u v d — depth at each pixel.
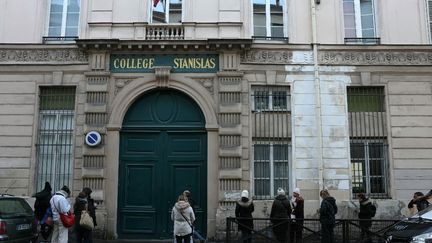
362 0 14.64
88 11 14.13
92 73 13.62
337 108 13.72
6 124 13.60
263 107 13.86
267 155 13.69
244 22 14.09
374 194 13.55
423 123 13.70
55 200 10.38
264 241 11.35
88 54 13.80
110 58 13.82
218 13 14.05
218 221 12.90
